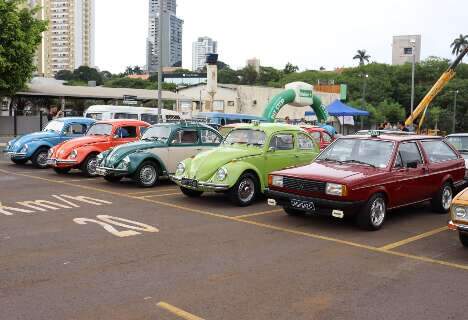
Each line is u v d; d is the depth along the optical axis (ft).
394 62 369.30
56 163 48.57
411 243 25.68
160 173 43.42
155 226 28.12
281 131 37.70
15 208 32.63
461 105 250.16
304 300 17.34
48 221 28.78
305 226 28.99
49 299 16.89
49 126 59.16
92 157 48.98
